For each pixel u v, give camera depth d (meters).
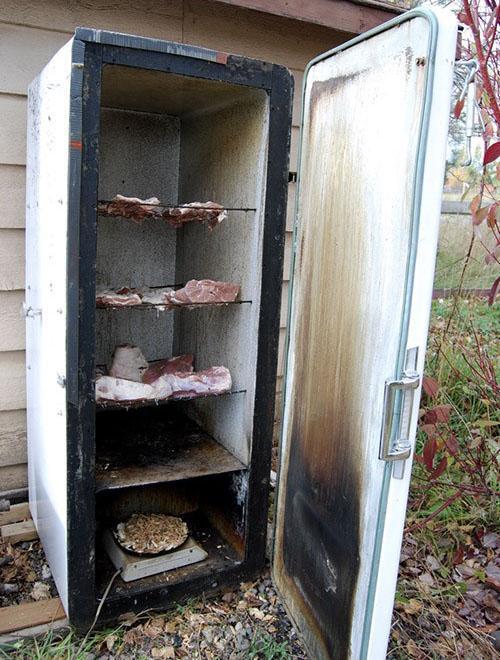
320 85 1.52
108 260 2.22
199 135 2.08
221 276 1.98
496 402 2.41
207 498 2.14
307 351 1.63
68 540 1.56
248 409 1.82
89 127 1.37
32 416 2.02
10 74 2.01
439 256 3.62
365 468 1.34
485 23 2.04
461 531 2.20
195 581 1.82
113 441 2.03
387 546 1.28
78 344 1.45
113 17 2.17
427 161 1.11
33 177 1.85
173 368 2.08
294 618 1.75
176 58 1.46
